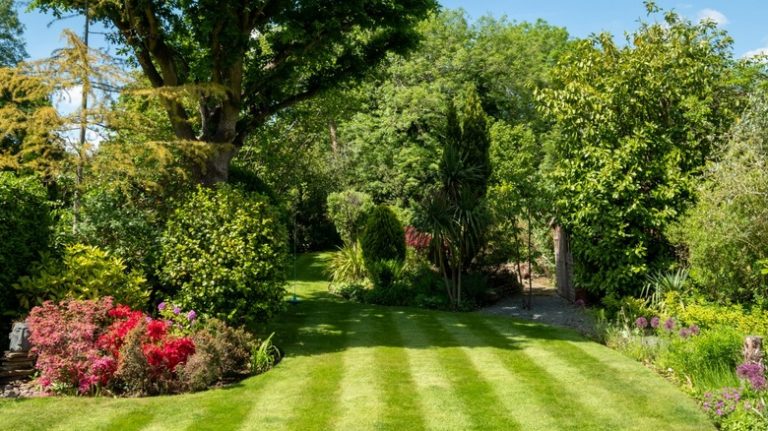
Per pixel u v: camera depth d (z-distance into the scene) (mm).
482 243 15945
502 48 31359
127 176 11688
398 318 12992
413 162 26844
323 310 14086
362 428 6160
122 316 8359
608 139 12672
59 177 11898
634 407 6789
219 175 13367
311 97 15273
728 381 6938
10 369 7945
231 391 7457
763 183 9367
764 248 9719
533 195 14742
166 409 6727
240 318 10234
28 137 11836
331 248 27641
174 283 10117
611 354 9336
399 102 27750
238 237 10188
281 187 23188
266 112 14773
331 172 26609
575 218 13086
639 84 12461
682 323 9758
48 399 6934
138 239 10820
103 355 7656
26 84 11672
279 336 10898
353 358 9180
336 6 12750
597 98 12656
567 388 7527
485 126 18594
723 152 11094
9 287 9000
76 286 9086
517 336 10938
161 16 12812
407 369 8500
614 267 12602
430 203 14938
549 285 18766
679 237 11156
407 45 15648
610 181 12258
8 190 9188
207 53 13953
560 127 14055
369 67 15844
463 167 16422
